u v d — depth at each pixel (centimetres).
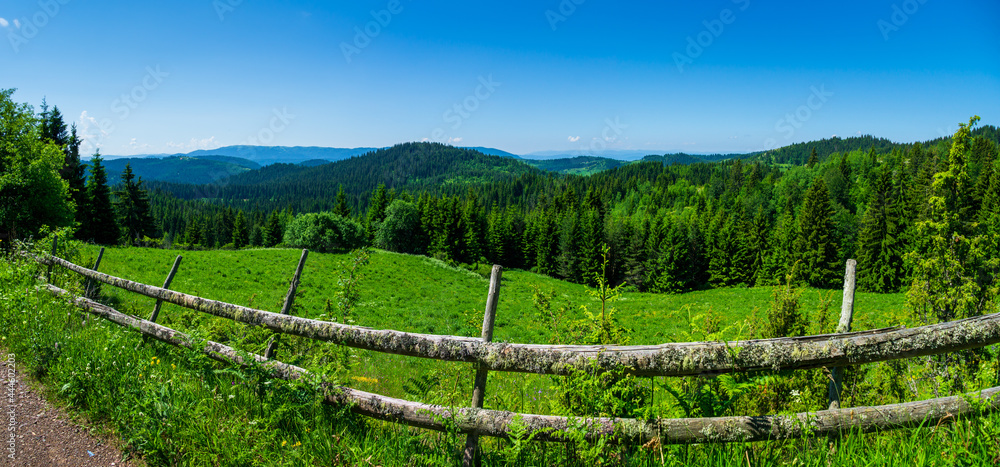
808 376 340
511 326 2456
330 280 3195
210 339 440
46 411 361
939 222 655
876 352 228
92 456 303
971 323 228
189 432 296
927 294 648
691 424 240
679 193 14312
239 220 10219
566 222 7625
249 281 2831
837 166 10912
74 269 748
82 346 452
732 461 233
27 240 981
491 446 288
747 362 233
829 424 238
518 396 349
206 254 3447
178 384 361
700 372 237
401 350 287
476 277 4941
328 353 378
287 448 283
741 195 11612
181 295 469
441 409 273
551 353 254
